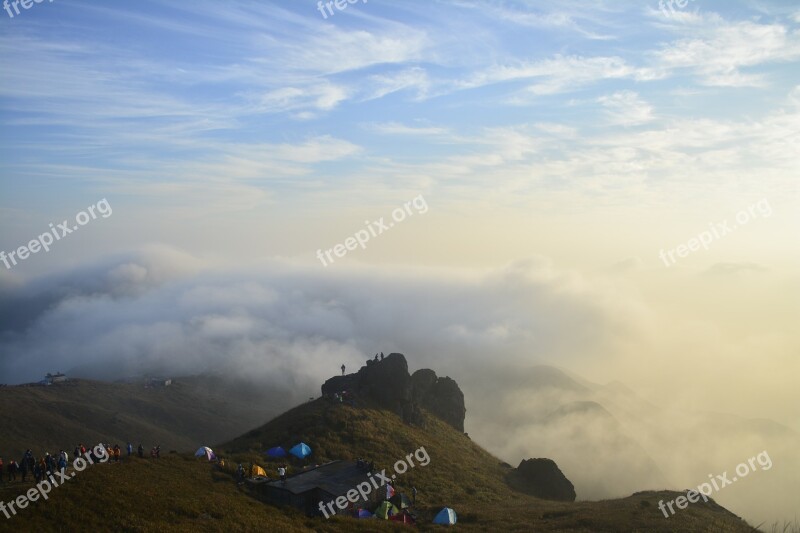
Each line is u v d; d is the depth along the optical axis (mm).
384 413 94250
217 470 66625
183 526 50188
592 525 58656
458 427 112750
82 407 192250
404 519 60906
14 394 197625
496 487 79938
